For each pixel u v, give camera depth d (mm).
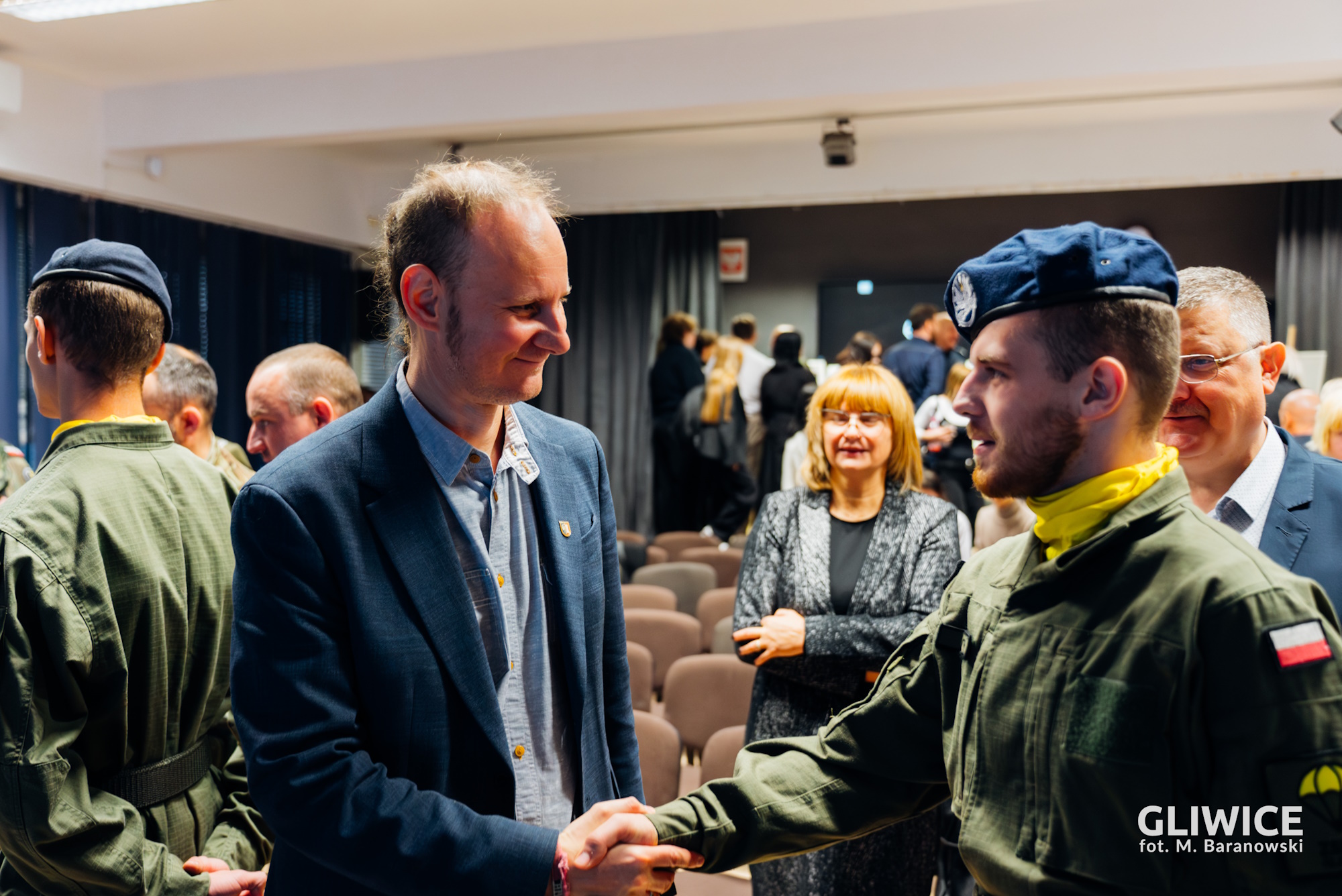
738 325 8070
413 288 1159
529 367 1171
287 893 1180
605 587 1421
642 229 8344
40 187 5793
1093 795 945
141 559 1437
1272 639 889
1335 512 1365
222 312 7145
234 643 1141
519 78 5258
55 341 1503
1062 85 4621
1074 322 990
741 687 3172
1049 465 1022
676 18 4801
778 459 7828
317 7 4664
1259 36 4324
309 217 7613
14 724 1288
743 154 7344
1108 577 996
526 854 1095
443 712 1149
